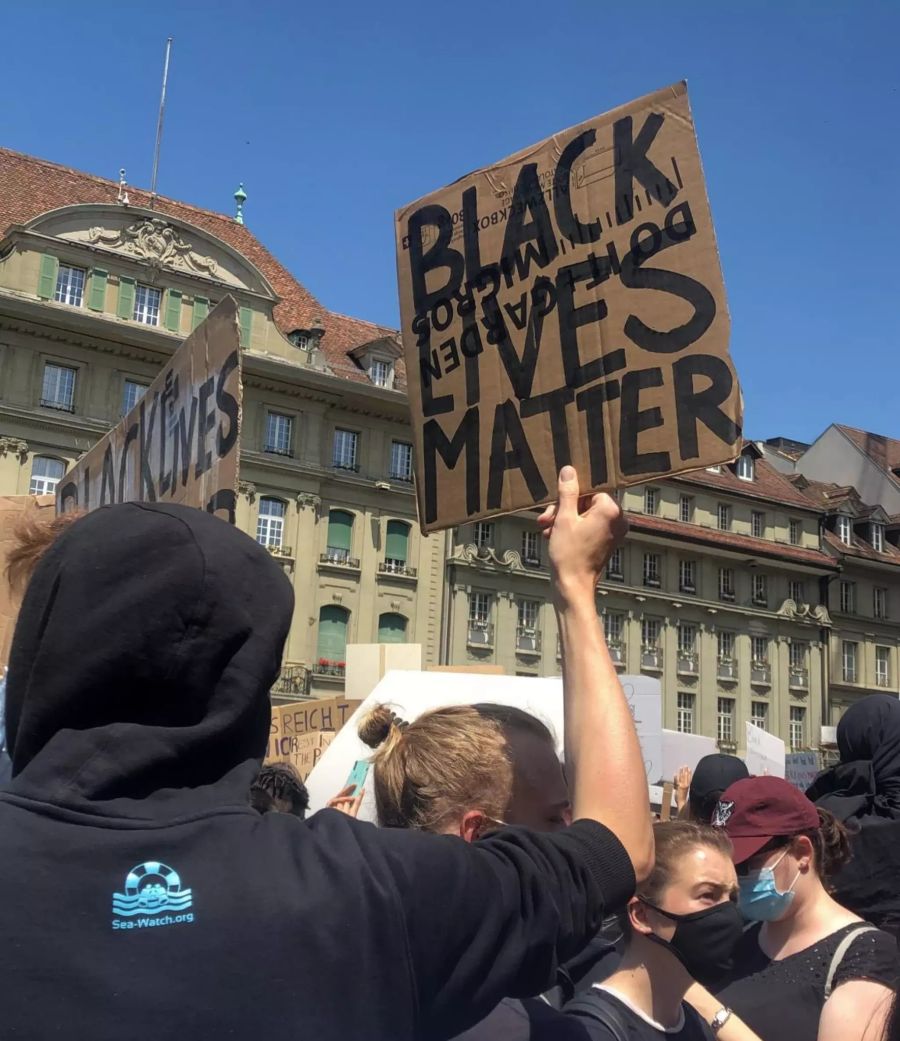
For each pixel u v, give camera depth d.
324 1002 1.09
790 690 43.41
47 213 30.41
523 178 2.74
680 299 2.40
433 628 34.81
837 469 54.03
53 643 1.22
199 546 1.26
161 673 1.21
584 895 1.29
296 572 32.69
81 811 1.15
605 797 1.41
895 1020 1.45
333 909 1.13
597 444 2.49
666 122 2.49
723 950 2.42
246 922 1.10
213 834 1.17
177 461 4.32
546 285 2.64
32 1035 1.03
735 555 42.66
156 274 31.81
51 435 29.81
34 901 1.08
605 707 1.48
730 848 2.52
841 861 3.02
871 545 48.16
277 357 33.69
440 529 2.77
